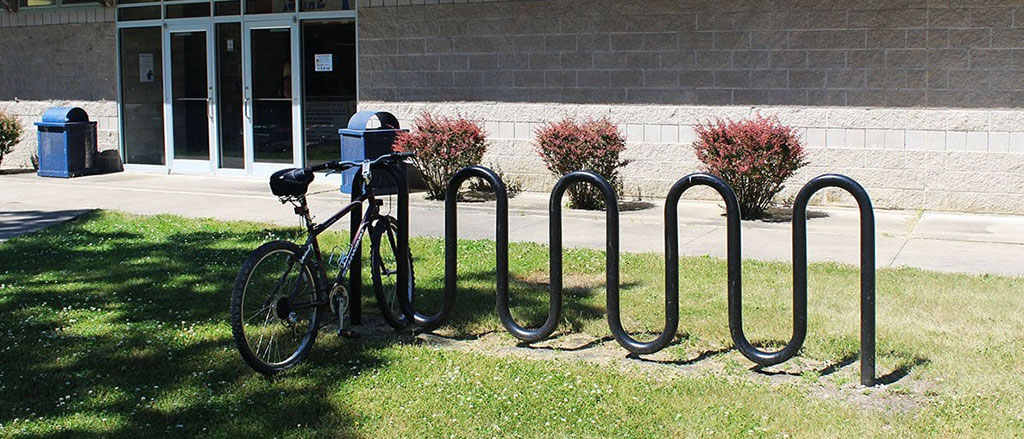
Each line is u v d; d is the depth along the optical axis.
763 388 5.19
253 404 5.04
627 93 12.08
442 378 5.37
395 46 13.30
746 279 7.62
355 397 5.11
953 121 10.80
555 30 12.34
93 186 13.77
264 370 5.40
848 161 11.24
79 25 15.53
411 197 12.49
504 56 12.67
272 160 14.48
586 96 12.29
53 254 8.84
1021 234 9.66
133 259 8.58
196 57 14.82
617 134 11.63
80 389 5.25
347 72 13.77
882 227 10.12
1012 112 10.59
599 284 7.55
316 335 5.84
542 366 5.56
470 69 12.88
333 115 13.95
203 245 9.22
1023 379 5.24
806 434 4.58
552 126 11.67
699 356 5.79
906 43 10.86
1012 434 4.53
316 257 5.82
